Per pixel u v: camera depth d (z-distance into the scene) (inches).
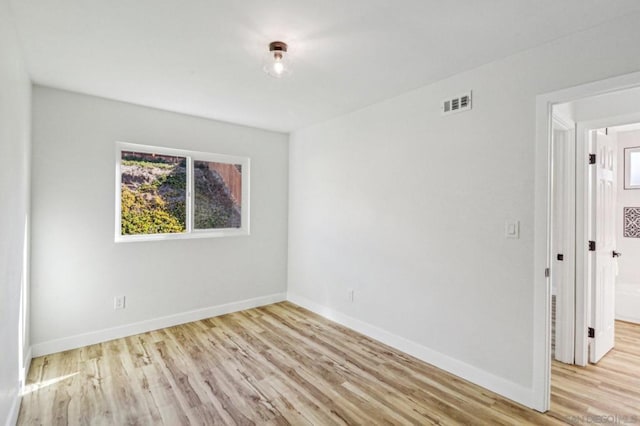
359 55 88.2
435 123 106.6
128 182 131.8
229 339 127.1
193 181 148.9
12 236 73.2
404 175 116.8
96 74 101.2
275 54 82.0
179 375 99.7
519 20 71.4
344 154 142.3
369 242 130.6
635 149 163.6
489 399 88.0
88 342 120.3
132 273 130.4
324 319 150.3
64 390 91.1
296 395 89.7
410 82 106.7
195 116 145.3
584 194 106.4
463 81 99.0
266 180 170.9
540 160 82.4
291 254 177.5
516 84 87.1
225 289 157.2
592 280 108.5
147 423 78.0
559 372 103.1
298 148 171.0
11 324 72.5
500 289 90.4
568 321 109.4
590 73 74.5
